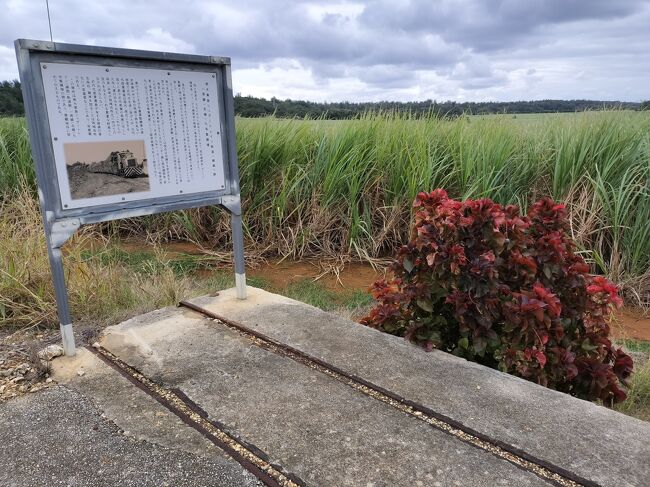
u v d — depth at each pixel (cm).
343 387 242
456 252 259
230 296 360
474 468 187
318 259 567
